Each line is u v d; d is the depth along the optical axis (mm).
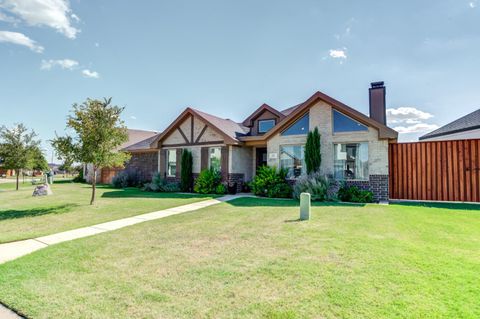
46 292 3482
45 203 11703
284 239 5551
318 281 3580
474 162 11406
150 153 21641
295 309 2941
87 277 3922
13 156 19234
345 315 2805
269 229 6418
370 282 3514
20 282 3795
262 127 18047
